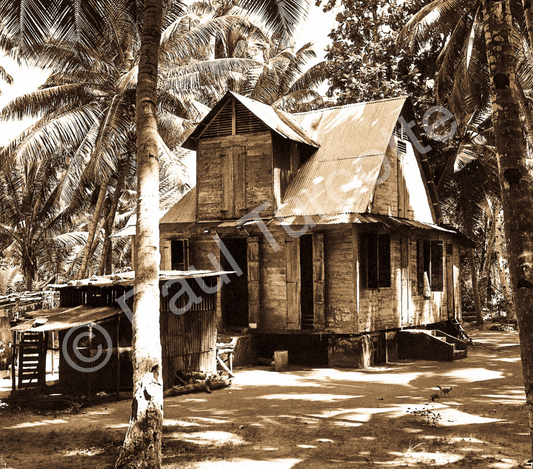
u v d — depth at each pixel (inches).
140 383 339.9
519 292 283.9
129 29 997.8
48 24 526.9
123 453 324.2
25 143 983.0
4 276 1780.3
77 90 1058.1
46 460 354.6
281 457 349.7
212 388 610.2
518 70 762.2
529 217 288.2
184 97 1170.0
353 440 385.4
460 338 988.6
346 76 1127.0
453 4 856.3
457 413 462.3
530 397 278.8
